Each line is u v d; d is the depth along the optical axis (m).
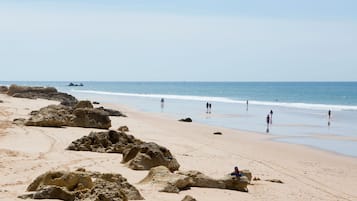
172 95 145.12
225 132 47.69
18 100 67.62
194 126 51.94
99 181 15.37
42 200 14.68
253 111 78.88
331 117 69.31
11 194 15.66
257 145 39.06
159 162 23.03
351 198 21.72
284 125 57.22
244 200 18.59
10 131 33.44
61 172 15.96
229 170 25.70
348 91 176.00
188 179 19.53
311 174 27.52
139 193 16.55
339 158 34.28
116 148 27.78
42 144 29.20
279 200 19.50
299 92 171.38
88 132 35.97
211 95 149.62
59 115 38.81
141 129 43.72
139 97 123.31
